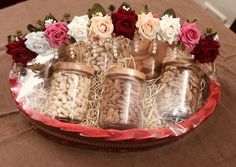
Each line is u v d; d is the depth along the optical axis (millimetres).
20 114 982
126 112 855
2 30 1196
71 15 1254
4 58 1113
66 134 866
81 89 906
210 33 1013
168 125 892
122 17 942
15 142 929
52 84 918
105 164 897
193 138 956
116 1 1314
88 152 917
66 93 894
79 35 946
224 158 924
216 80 977
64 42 963
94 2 1308
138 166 897
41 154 908
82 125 873
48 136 932
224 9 1915
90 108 929
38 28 991
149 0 1329
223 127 984
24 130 954
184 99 906
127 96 867
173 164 905
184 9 1303
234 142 957
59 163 894
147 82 984
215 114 1009
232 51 1163
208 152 933
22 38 986
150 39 965
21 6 1287
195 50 955
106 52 983
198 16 1278
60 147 922
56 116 880
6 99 1016
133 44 986
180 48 998
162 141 886
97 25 944
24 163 892
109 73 889
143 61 980
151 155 917
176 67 937
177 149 933
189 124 875
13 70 967
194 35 959
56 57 973
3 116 979
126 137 832
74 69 904
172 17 1013
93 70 956
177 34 979
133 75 876
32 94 933
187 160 915
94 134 836
